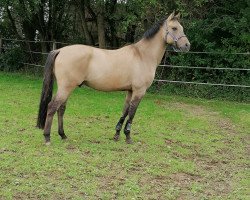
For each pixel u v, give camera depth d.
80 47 7.05
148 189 5.68
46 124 7.02
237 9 14.83
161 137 8.47
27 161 6.23
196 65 14.50
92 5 16.62
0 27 18.33
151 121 9.85
